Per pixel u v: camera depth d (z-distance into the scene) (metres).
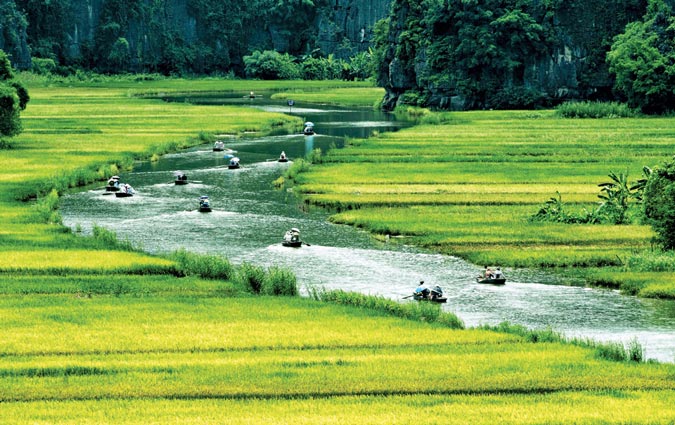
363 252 83.12
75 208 103.00
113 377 48.31
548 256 80.12
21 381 47.81
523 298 68.62
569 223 94.94
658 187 81.88
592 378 48.97
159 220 96.50
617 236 87.62
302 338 55.81
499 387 47.53
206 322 59.28
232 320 59.84
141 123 198.25
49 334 55.97
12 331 56.53
